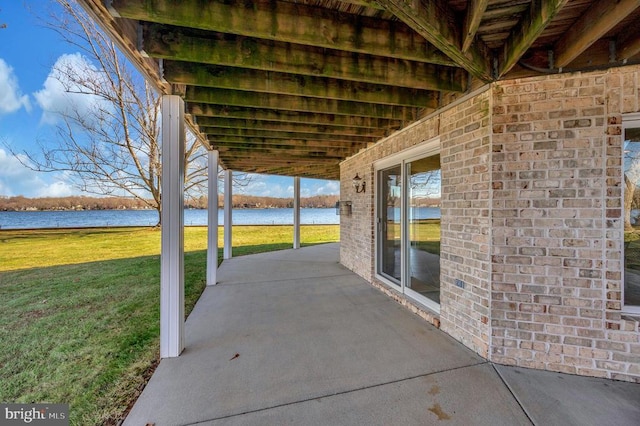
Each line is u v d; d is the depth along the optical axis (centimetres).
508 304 248
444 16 179
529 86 238
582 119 228
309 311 381
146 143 1371
